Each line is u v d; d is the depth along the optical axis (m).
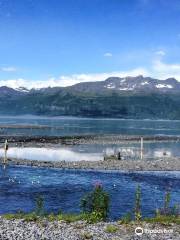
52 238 21.02
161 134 195.50
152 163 74.69
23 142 122.31
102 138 148.62
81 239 21.14
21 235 21.25
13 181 51.78
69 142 129.38
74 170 64.88
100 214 27.09
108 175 59.94
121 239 21.36
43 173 60.47
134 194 44.41
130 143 133.00
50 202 39.12
